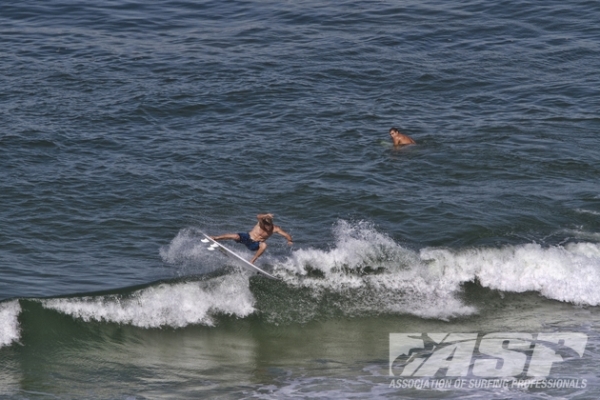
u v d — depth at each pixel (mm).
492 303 66625
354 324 63000
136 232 73000
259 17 134625
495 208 78750
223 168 85312
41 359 55938
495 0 142375
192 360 57344
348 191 81188
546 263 69312
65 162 85188
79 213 75500
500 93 108125
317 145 91250
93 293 60125
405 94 107062
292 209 77875
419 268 68250
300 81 109250
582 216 78062
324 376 55094
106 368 55562
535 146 92562
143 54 117312
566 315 65375
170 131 94125
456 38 126688
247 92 105062
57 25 129000
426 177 84938
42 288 62531
